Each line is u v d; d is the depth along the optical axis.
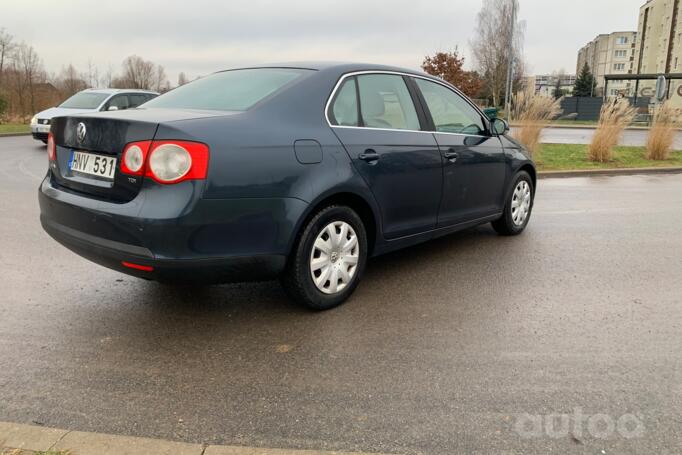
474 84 39.12
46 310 3.74
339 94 3.82
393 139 4.07
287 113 3.47
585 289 4.30
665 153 13.50
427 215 4.50
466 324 3.59
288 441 2.35
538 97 12.63
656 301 4.05
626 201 8.35
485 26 47.03
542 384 2.83
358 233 3.86
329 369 2.97
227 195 3.04
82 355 3.10
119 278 4.39
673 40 71.94
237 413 2.55
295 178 3.32
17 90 27.62
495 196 5.45
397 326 3.55
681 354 3.18
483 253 5.31
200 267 3.04
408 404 2.63
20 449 2.20
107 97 15.21
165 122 2.97
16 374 2.87
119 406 2.59
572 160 13.19
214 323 3.56
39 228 5.95
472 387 2.80
